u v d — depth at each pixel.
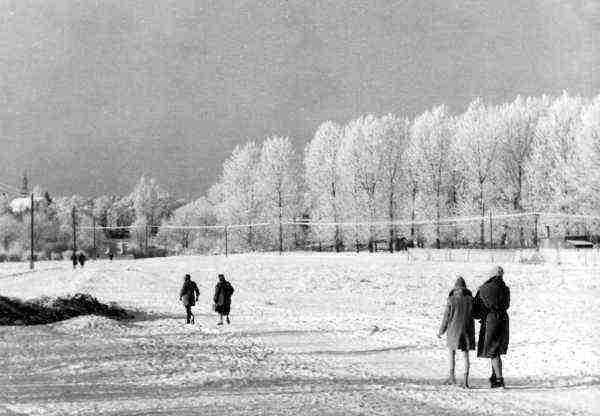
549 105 140.88
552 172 129.88
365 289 63.56
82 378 20.20
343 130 154.25
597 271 73.25
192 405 16.56
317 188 153.00
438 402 16.94
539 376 20.61
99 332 31.98
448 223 143.50
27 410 16.06
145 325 35.44
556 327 32.59
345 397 17.50
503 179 138.75
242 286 69.06
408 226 146.38
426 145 144.88
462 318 19.38
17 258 178.25
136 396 17.67
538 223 129.88
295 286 68.19
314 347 27.05
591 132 120.81
